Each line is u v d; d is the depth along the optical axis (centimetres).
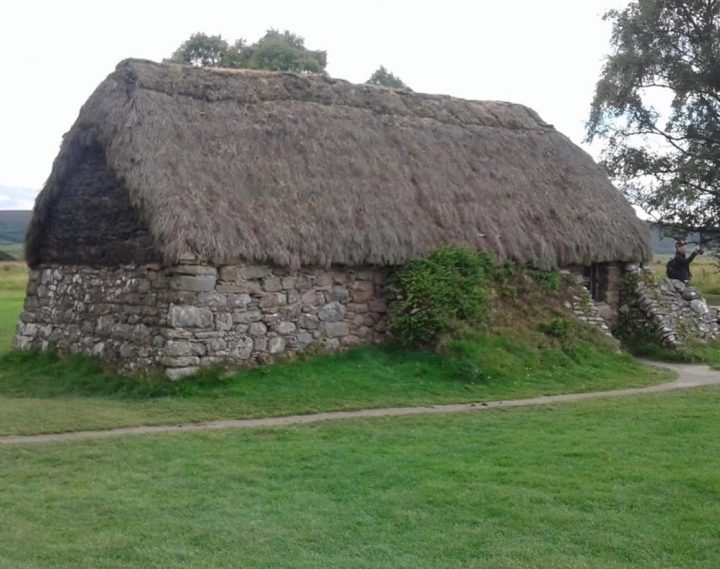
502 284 1719
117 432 1106
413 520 765
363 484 868
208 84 1650
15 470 915
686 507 799
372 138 1772
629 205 2088
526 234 1802
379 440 1062
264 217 1488
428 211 1705
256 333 1463
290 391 1351
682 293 2038
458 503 807
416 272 1598
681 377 1639
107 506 793
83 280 1650
